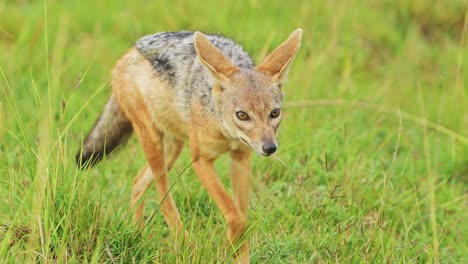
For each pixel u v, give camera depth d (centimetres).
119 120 1069
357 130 1406
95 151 1052
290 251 949
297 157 1174
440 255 1012
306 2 1798
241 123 873
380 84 1681
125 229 870
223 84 883
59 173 868
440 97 1579
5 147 960
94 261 795
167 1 1783
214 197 916
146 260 838
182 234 868
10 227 811
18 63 1389
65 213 850
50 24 1619
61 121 927
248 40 1609
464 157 1389
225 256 845
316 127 1338
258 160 1177
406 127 1465
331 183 1116
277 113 897
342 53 1722
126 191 1086
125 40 1656
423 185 1209
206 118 909
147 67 1003
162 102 981
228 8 1775
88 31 1664
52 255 812
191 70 942
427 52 1831
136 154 1194
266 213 1030
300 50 1562
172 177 1120
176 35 1014
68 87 1365
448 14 1983
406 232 976
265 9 1814
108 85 1139
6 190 888
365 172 1188
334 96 1466
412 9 1988
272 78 898
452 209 1190
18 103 1230
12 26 1628
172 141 1045
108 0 1759
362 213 1023
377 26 1883
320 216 1020
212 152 926
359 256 922
